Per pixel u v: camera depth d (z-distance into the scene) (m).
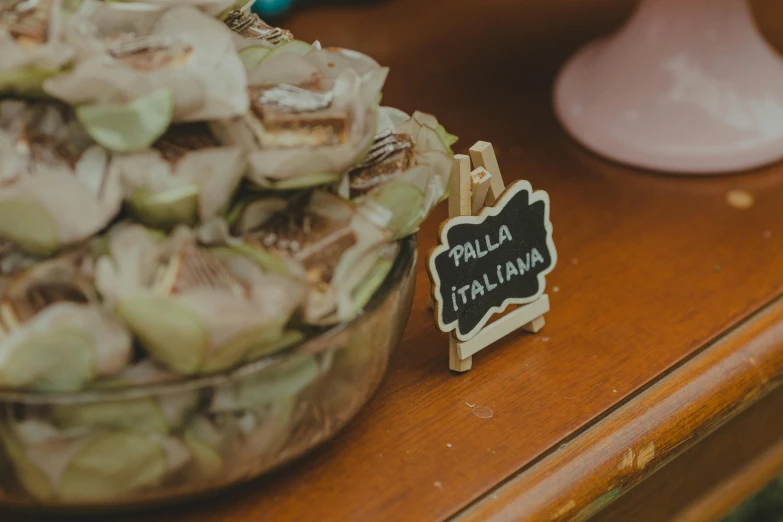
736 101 1.14
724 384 0.91
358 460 0.84
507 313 0.94
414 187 0.81
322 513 0.81
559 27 1.34
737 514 1.38
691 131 1.12
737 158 1.11
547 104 1.21
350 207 0.80
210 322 0.73
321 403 0.79
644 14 1.17
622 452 0.86
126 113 0.75
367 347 0.79
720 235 1.04
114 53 0.77
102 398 0.73
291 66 0.82
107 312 0.75
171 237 0.77
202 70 0.77
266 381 0.76
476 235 0.88
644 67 1.15
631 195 1.09
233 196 0.79
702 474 0.97
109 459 0.75
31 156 0.76
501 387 0.89
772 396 0.99
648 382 0.89
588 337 0.93
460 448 0.85
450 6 1.40
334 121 0.78
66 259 0.76
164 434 0.75
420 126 0.85
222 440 0.76
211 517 0.80
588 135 1.14
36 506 0.77
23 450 0.74
